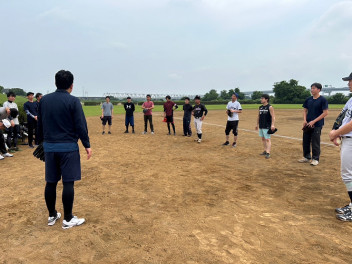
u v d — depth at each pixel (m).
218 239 2.63
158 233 2.77
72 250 2.45
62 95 2.73
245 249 2.44
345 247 2.47
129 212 3.35
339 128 2.95
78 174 2.89
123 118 21.72
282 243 2.55
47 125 2.73
